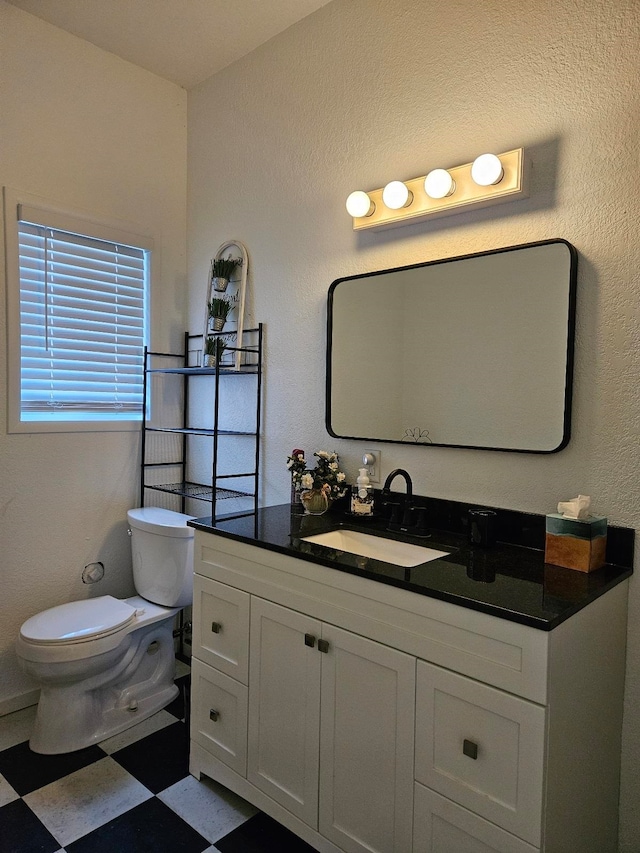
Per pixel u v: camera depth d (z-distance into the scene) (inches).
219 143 102.7
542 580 53.4
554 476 63.3
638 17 56.8
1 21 84.6
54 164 91.1
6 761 77.2
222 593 70.9
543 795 44.3
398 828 53.2
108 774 75.1
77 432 96.3
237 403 100.6
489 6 67.6
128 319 103.8
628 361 57.9
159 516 97.2
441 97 72.1
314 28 86.4
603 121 59.1
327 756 59.1
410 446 76.0
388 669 53.9
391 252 77.7
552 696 44.7
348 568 56.6
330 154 84.7
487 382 68.1
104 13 86.7
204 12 86.2
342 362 83.0
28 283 90.4
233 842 64.2
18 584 90.0
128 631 83.7
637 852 58.3
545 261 62.9
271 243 93.7
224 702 70.7
